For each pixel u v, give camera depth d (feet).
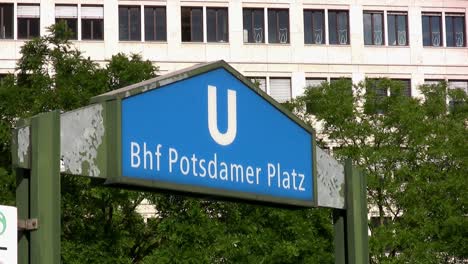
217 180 48.57
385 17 237.45
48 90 129.49
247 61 231.71
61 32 135.33
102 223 123.44
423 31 238.68
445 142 155.12
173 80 47.32
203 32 230.89
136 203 127.13
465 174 153.69
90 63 134.10
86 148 44.16
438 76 237.86
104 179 44.78
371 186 148.77
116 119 44.80
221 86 49.57
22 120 43.78
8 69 222.07
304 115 161.38
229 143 49.44
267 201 50.90
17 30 223.30
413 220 147.13
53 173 42.83
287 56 233.55
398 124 157.07
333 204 55.67
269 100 51.67
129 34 228.22
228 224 128.57
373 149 154.71
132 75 133.59
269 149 51.42
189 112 47.88
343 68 234.99
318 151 54.85
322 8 235.61
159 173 46.14
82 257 117.39
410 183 150.71
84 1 226.17
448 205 147.84
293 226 131.54
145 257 121.08
